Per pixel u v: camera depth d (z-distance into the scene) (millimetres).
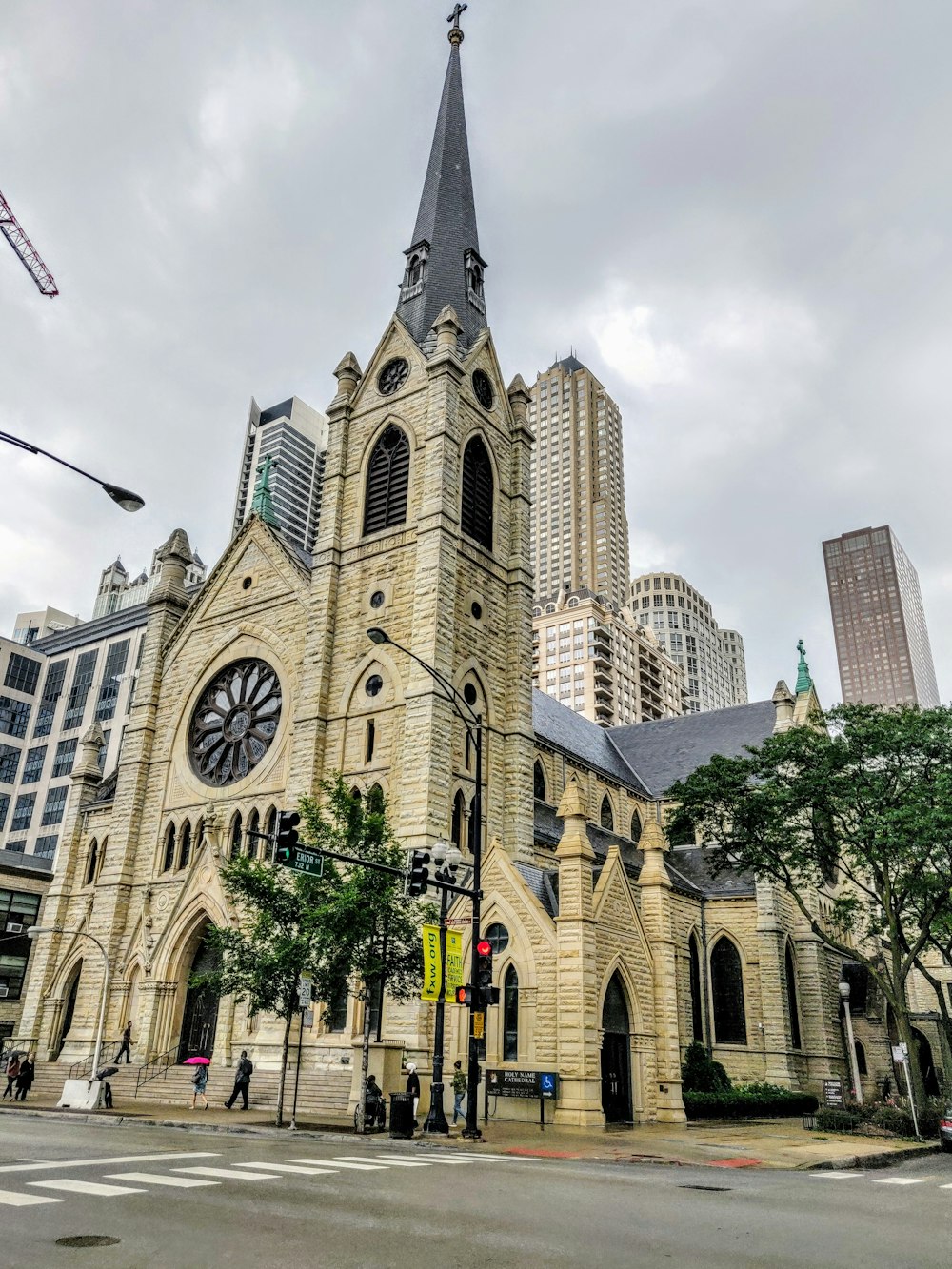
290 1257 10281
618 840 57719
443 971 28250
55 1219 11641
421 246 54875
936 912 39750
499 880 36125
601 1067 34156
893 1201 16922
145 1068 40812
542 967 34156
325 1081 35406
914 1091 38188
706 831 45375
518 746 45250
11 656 143875
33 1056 47312
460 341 50719
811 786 40906
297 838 26500
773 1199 16688
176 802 48281
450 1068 34625
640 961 37188
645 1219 13625
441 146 59531
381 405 49531
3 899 75562
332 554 47125
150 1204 12859
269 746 45969
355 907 29359
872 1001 56281
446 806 40062
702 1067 44094
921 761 40219
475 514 48219
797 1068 50062
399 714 41969
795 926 53656
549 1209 14117
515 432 52094
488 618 46750
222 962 35688
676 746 68625
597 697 170875
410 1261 10289
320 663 44844
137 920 46344
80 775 54500
